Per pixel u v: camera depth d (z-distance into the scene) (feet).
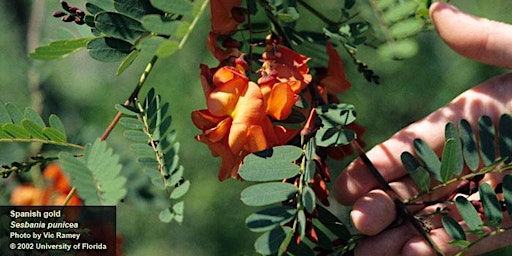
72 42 1.00
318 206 1.06
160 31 0.86
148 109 1.04
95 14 1.04
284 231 0.90
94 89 2.34
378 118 2.69
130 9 1.01
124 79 2.50
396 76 2.64
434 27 1.16
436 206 1.16
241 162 1.02
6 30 1.70
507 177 1.04
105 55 1.01
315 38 1.21
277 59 1.07
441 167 1.05
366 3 1.06
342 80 1.21
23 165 1.11
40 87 1.72
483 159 1.07
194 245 2.79
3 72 1.67
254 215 0.91
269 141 1.03
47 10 1.53
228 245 2.81
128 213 2.71
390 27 1.05
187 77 2.55
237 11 1.12
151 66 1.09
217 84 1.02
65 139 1.06
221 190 2.79
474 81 2.69
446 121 1.20
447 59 2.70
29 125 1.03
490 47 1.12
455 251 1.11
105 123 2.37
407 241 1.11
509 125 1.08
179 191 0.96
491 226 1.02
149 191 1.09
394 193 1.07
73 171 0.90
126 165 1.10
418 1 1.10
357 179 1.16
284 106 1.02
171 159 0.99
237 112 1.01
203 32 2.48
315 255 1.03
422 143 1.06
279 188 0.95
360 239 1.12
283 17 1.12
